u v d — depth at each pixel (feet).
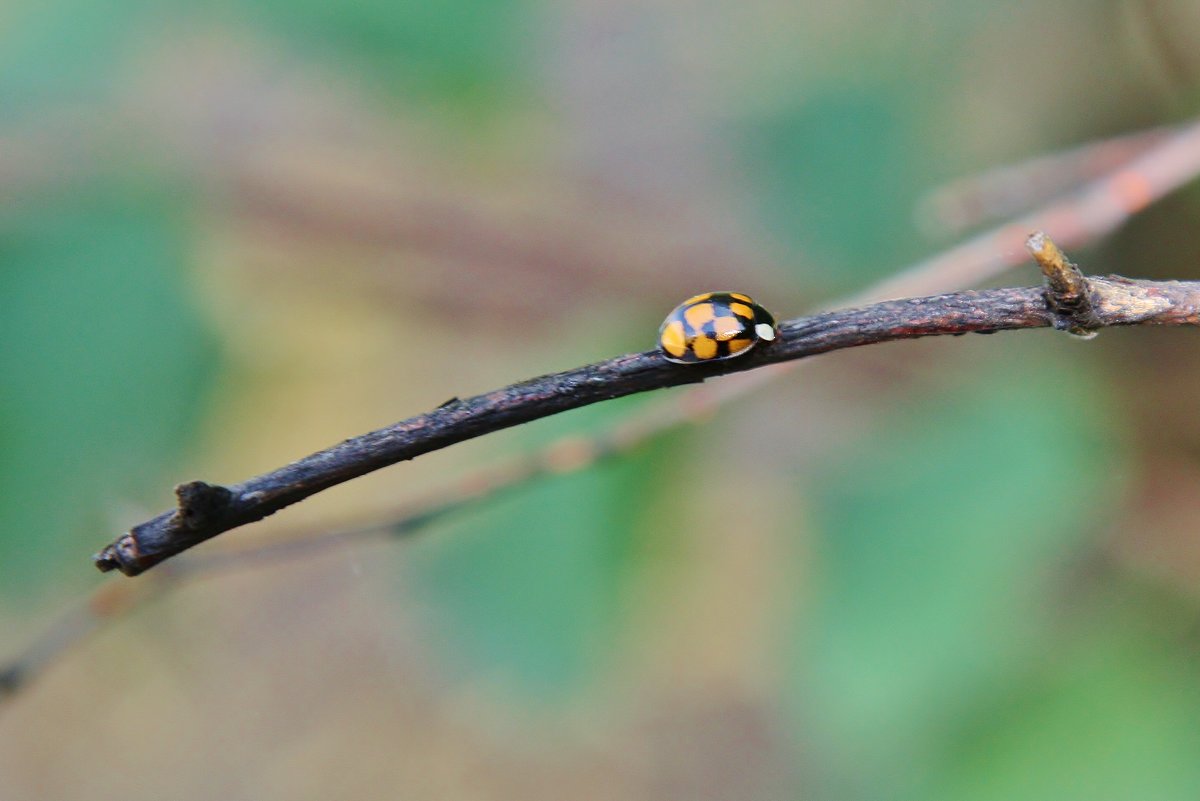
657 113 1.22
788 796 1.38
